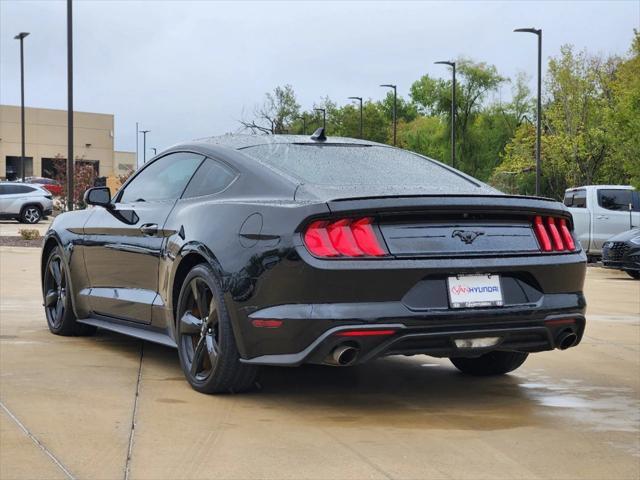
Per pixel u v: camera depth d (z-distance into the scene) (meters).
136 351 5.94
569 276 4.53
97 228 5.94
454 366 5.66
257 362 4.26
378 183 4.62
